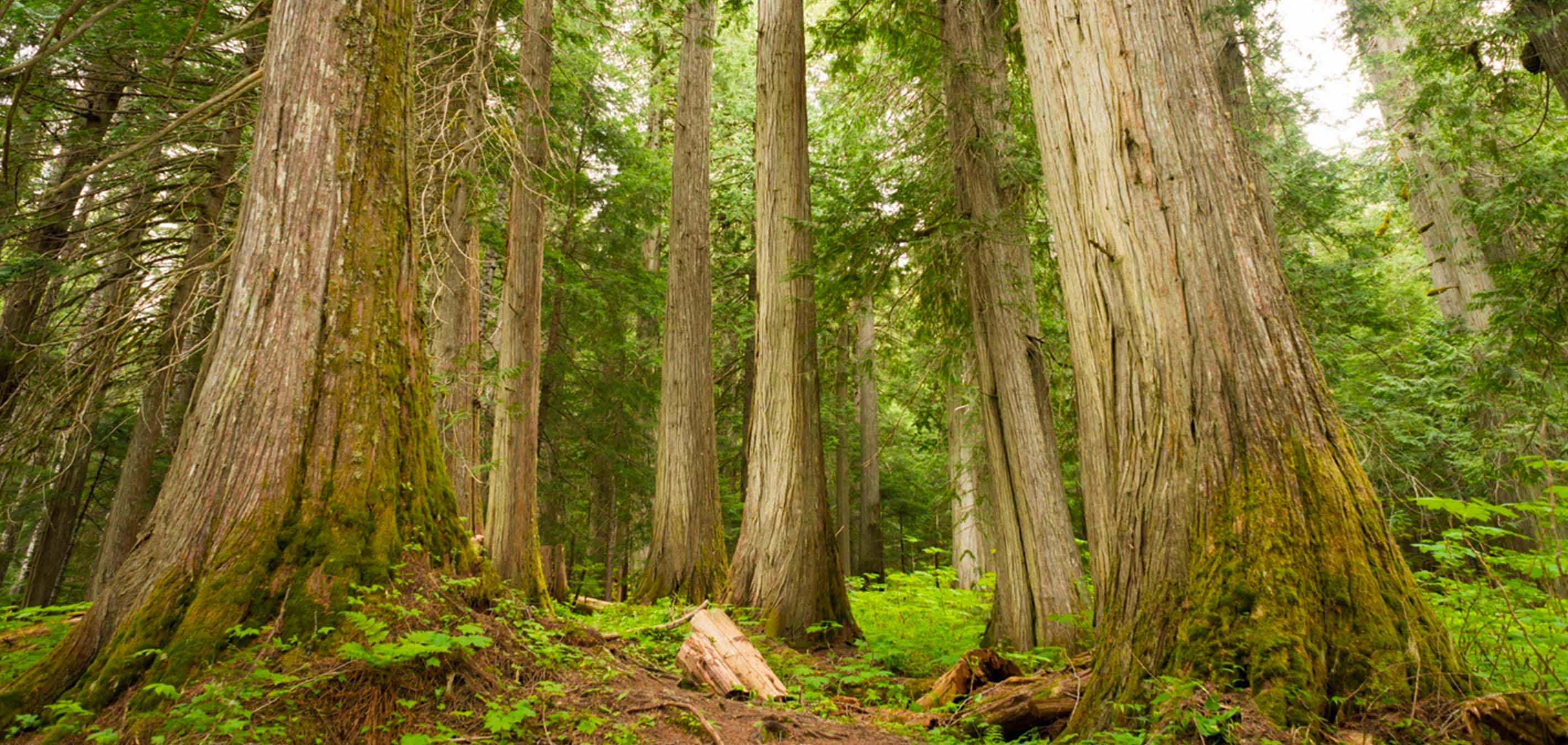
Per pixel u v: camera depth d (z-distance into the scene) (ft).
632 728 10.35
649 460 62.69
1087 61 12.64
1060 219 13.29
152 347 23.38
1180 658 9.52
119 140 26.03
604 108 46.75
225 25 27.25
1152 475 10.92
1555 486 10.94
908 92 30.66
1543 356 22.36
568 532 57.77
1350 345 34.60
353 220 11.71
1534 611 12.19
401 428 11.55
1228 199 11.32
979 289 25.07
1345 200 39.83
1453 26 25.30
